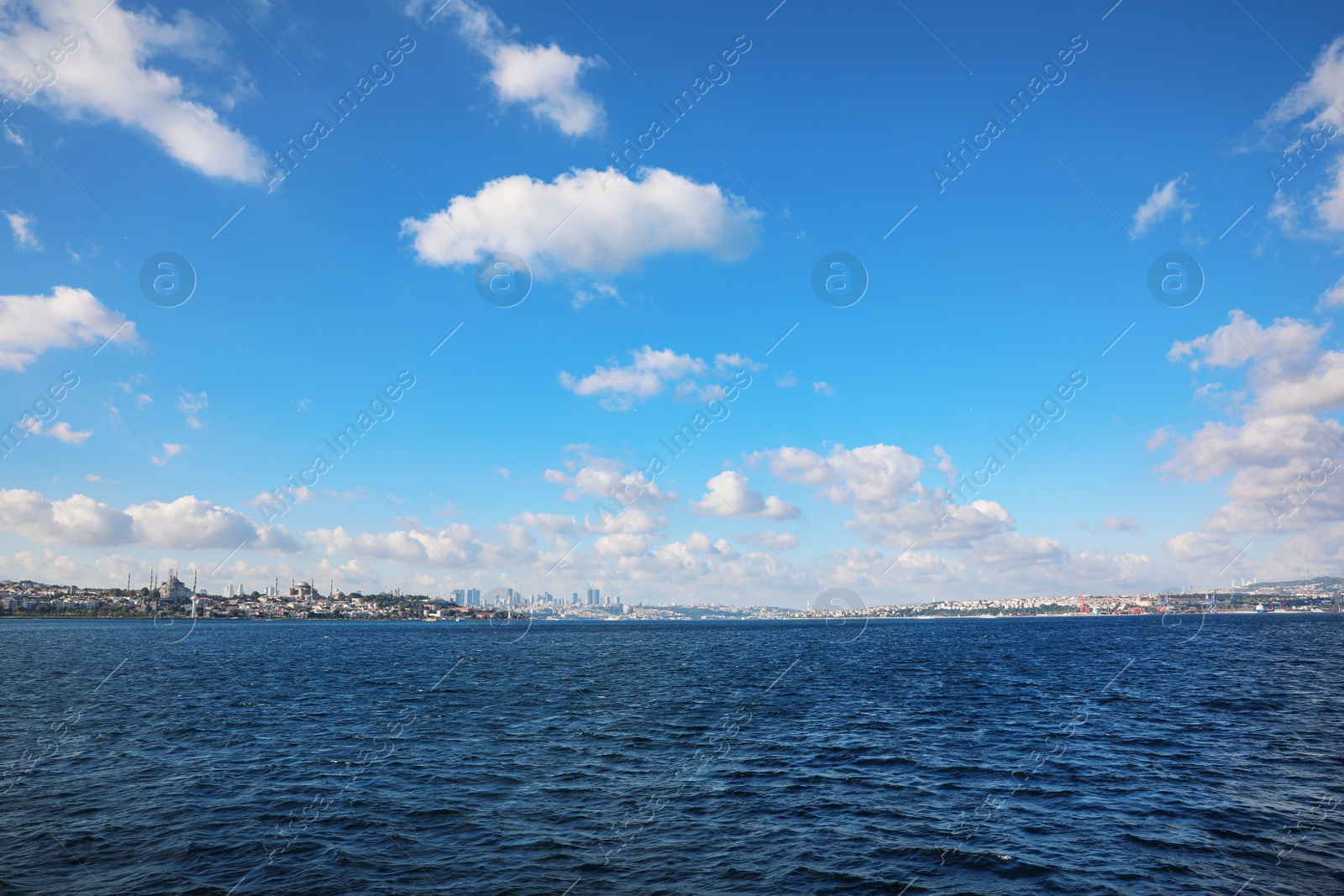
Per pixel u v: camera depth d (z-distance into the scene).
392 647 120.75
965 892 17.81
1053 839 21.45
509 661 88.31
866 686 59.06
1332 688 54.47
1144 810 24.05
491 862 19.61
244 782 27.11
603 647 123.38
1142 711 43.91
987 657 92.69
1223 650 96.81
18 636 148.88
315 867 19.16
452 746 33.78
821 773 28.89
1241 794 25.78
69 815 23.19
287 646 123.44
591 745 34.19
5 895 17.34
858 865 19.50
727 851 20.52
